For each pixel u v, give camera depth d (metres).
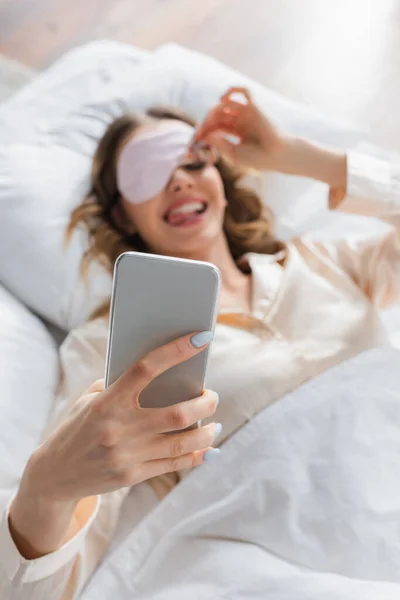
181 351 0.58
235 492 0.89
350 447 0.90
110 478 0.60
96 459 0.60
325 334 1.04
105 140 1.19
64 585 0.76
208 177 1.15
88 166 1.30
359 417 0.92
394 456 0.90
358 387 0.95
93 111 1.35
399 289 1.09
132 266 0.57
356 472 0.88
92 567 0.88
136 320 0.59
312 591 0.78
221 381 0.98
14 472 0.98
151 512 0.90
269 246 1.27
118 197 1.22
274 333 1.04
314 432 0.92
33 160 1.28
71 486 0.62
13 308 1.18
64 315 1.25
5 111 1.34
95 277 1.24
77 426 0.60
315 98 1.82
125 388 0.58
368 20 1.96
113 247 1.23
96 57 1.43
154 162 1.14
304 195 1.41
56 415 1.03
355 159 1.03
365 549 0.84
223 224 1.26
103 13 2.01
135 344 0.60
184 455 0.64
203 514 0.88
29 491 0.66
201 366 0.60
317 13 1.98
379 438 0.91
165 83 1.41
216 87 1.43
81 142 1.32
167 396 0.62
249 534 0.86
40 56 1.91
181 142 1.15
